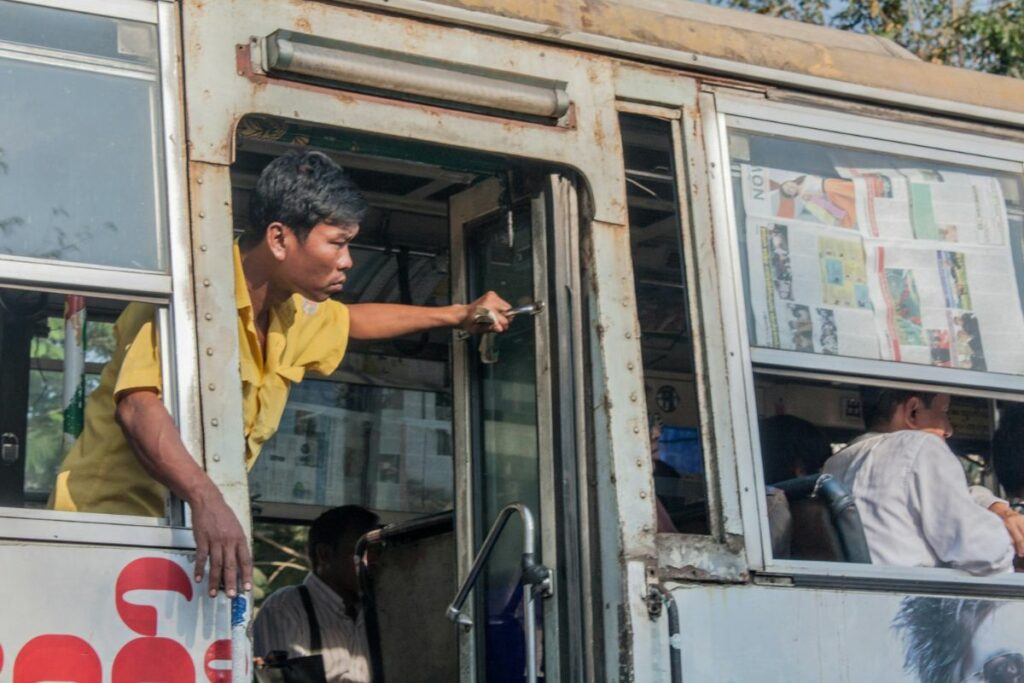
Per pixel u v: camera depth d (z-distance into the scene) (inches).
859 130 153.0
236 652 108.4
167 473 109.0
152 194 116.7
